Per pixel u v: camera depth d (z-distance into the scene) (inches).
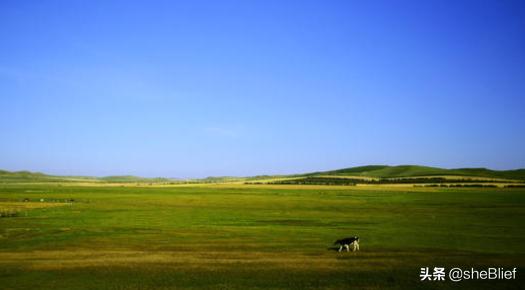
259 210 2783.0
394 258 1195.9
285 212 2637.8
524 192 4739.2
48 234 1649.9
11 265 1104.2
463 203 3262.8
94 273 1024.2
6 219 2167.8
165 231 1749.5
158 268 1071.0
